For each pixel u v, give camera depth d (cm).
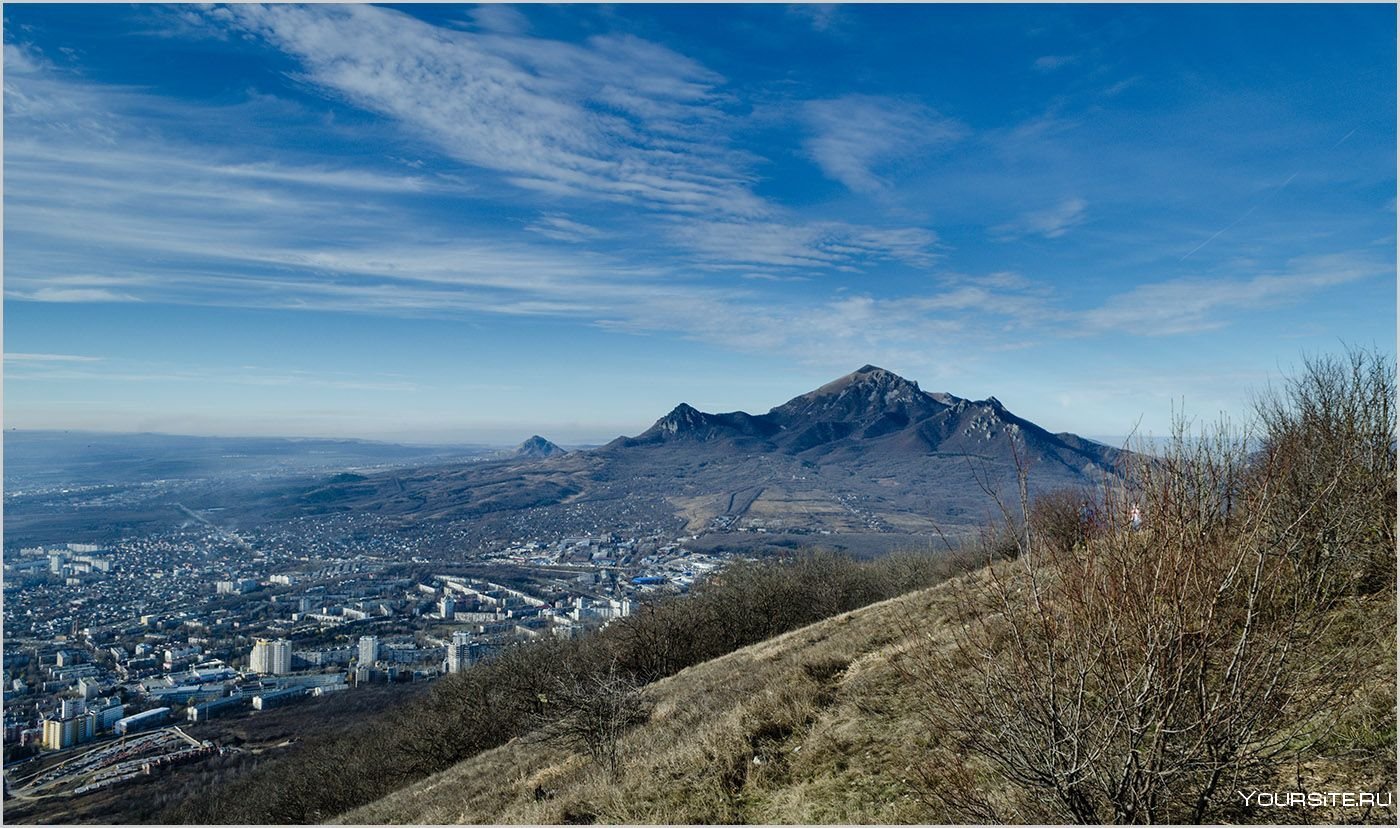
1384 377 739
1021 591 436
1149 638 362
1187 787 384
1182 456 407
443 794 1423
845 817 567
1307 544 457
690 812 689
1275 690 365
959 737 461
